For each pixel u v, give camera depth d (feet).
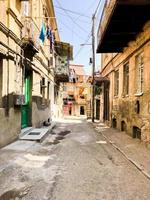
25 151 29.30
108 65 70.18
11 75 33.22
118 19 34.60
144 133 36.14
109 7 34.68
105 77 71.51
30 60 45.09
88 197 16.35
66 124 73.51
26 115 46.70
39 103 54.80
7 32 31.27
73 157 27.55
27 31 38.81
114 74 61.46
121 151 30.78
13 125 34.27
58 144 36.22
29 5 44.29
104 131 53.52
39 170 22.07
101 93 85.10
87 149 32.63
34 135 39.91
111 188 18.08
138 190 17.81
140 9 31.35
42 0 59.16
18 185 18.31
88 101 150.51
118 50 50.42
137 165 23.88
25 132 41.14
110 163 25.23
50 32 67.46
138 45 39.70
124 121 50.14
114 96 60.90
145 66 36.52
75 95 192.85
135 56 42.16
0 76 30.37
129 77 46.03
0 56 30.22
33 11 46.21
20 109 37.68
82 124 75.00
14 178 19.77
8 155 26.91
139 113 39.22
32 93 47.73
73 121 88.22
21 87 38.32
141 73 40.34
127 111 47.14
